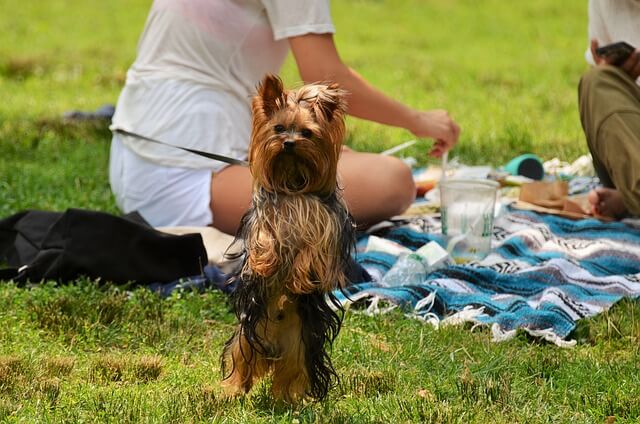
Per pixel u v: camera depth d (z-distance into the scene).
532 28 30.83
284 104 5.60
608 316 7.94
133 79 10.01
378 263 9.22
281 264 5.63
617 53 10.10
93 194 11.45
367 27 30.53
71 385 6.52
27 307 7.94
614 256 9.45
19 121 15.90
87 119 15.77
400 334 7.62
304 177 5.63
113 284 8.62
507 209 10.91
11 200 10.94
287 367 5.93
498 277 8.79
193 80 9.59
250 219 5.77
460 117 17.56
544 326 7.76
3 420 5.81
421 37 29.02
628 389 6.64
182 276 8.74
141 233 8.66
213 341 7.55
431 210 10.97
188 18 9.56
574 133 15.84
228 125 9.65
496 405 6.31
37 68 21.80
